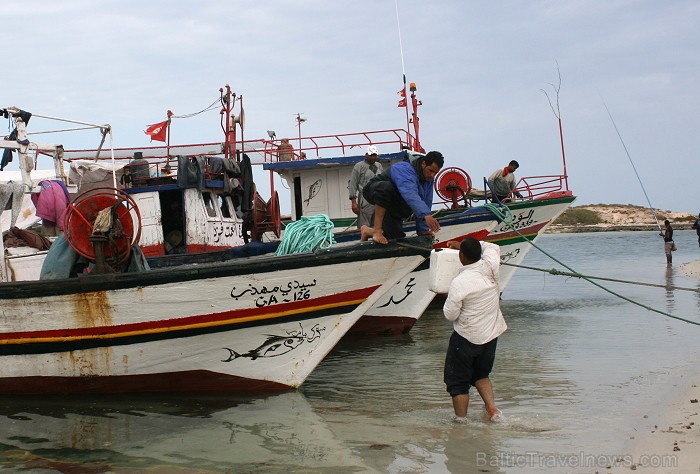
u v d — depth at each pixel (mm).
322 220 8383
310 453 6156
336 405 7734
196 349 8016
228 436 6723
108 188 8023
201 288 7785
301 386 8680
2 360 8070
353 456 6023
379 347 11602
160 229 12281
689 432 6254
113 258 7922
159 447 6469
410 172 7809
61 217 9805
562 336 11867
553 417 6941
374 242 8062
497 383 8484
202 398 8195
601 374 8789
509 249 16000
